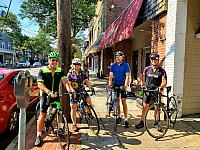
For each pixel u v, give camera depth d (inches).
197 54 290.2
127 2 869.2
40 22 831.1
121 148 196.4
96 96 462.0
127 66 247.4
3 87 231.8
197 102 297.0
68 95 256.2
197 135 225.0
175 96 277.9
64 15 249.8
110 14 864.3
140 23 398.6
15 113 245.6
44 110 197.5
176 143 206.5
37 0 752.3
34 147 197.5
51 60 195.5
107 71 899.4
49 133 227.8
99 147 198.5
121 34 442.6
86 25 939.3
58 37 251.3
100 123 260.7
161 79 235.8
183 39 278.1
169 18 291.6
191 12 281.4
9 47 2544.3
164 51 310.2
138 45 572.1
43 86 191.5
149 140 213.5
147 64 506.9
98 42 904.3
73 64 234.2
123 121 269.4
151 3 347.3
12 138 234.8
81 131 236.1
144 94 239.8
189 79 289.1
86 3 825.5
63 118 192.5
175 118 251.8
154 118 250.1
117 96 247.4
